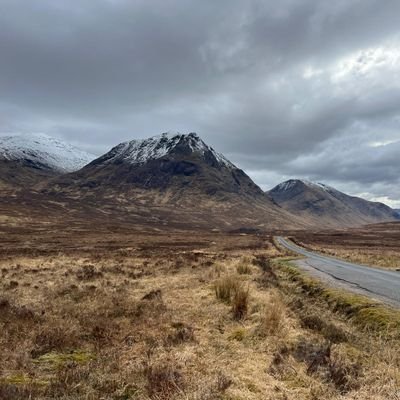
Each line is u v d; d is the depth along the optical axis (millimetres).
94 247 53031
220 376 6531
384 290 15242
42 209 166500
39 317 10742
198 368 7180
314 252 51406
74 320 10672
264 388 6320
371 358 7492
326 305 13328
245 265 23375
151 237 91875
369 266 28906
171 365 7137
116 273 22844
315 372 6812
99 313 11562
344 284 17047
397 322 9383
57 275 21406
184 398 5766
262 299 13719
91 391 6016
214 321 10828
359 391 5988
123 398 5902
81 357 7859
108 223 154625
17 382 6363
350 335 9180
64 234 88312
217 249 56031
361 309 11289
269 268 24484
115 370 7031
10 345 8195
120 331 9734
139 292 16078
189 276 21172
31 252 39875
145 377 6648
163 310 12086
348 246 74188
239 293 12250
